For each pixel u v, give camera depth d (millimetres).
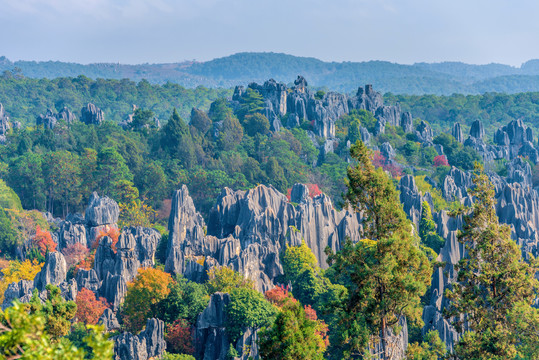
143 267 152375
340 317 78625
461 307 82438
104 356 29469
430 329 121000
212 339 119438
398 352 106000
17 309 30016
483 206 84750
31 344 29297
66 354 29641
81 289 141250
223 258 154250
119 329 129000
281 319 62188
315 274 151000
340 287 140000
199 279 145000
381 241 72688
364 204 80000
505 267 79875
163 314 125938
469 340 78062
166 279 130250
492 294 81250
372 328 76938
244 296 120875
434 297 139875
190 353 118438
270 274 155625
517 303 79250
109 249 151500
